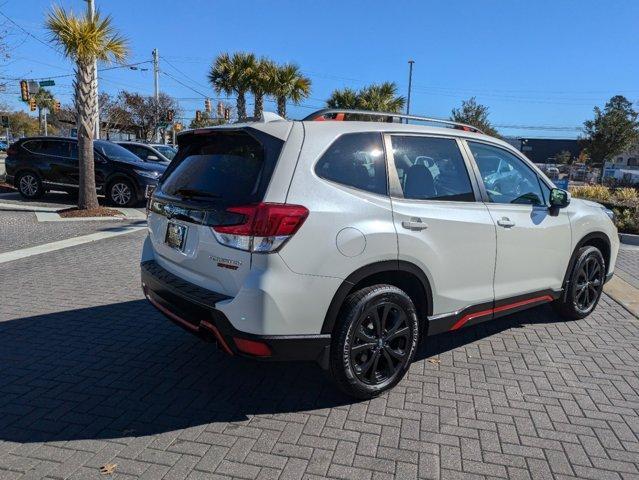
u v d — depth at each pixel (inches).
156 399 145.9
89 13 526.9
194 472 114.5
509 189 179.5
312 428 133.3
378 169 143.7
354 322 136.1
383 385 147.8
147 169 561.0
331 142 136.8
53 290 242.7
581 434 133.7
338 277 131.3
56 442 124.1
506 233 169.6
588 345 193.5
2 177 769.6
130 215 493.4
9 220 442.3
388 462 120.0
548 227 186.2
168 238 150.4
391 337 145.9
